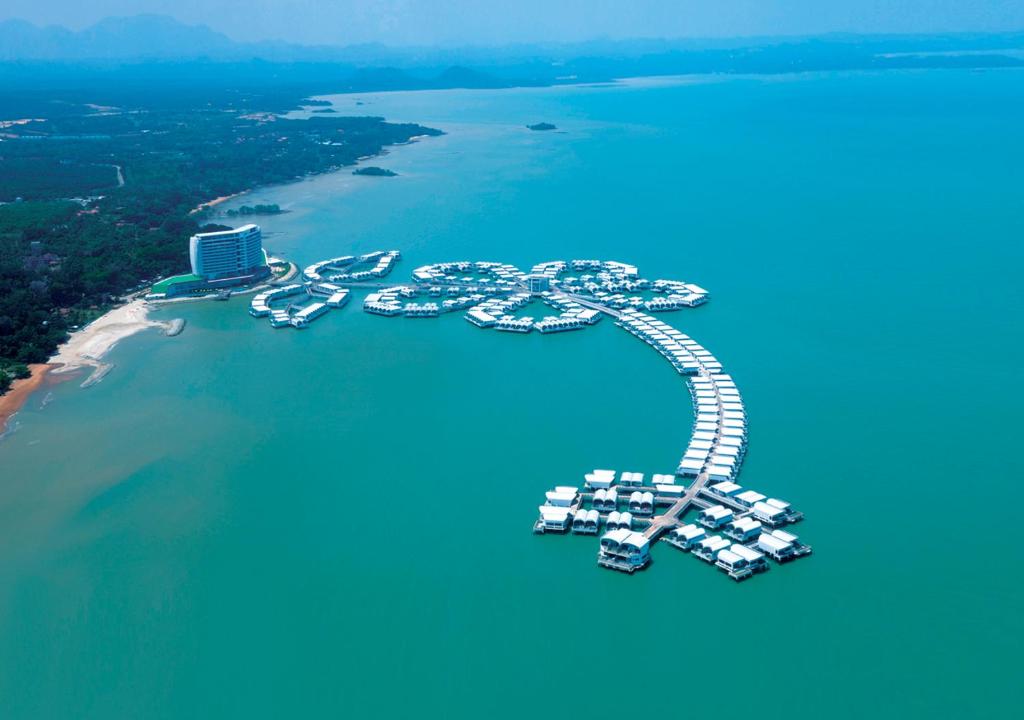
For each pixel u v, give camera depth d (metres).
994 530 182.88
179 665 157.12
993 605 161.50
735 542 183.12
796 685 146.25
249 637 162.75
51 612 170.88
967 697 142.00
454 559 182.25
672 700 144.62
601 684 148.62
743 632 158.62
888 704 141.38
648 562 178.50
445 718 143.62
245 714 146.62
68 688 153.50
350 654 157.75
